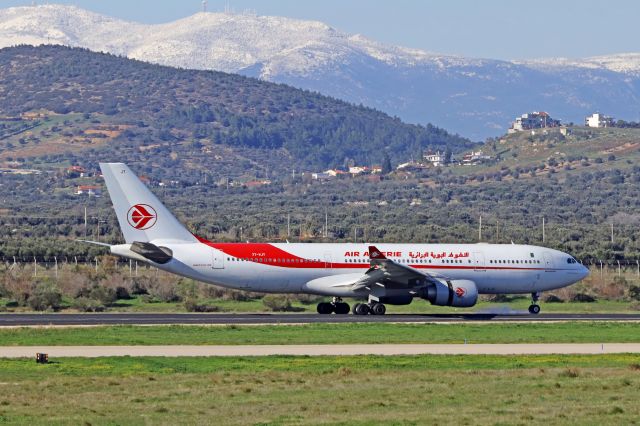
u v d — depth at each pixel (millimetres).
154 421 100812
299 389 118812
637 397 114500
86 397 113500
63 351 147625
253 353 147875
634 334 176375
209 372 131250
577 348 157750
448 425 99438
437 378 126625
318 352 149875
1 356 142125
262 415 104188
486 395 115500
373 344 159625
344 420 101562
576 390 118750
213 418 102562
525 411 106312
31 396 113562
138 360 139000
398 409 107625
